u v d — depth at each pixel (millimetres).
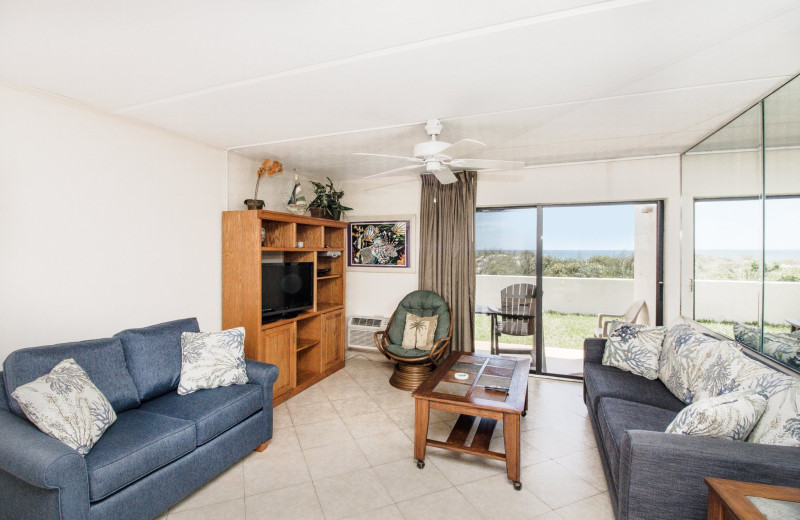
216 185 3438
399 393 3768
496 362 3203
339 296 4648
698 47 1719
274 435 2904
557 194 4055
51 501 1531
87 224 2488
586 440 2840
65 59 1840
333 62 1865
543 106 2447
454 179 3264
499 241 4395
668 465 1518
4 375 1890
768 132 2230
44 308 2287
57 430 1681
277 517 2002
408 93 2242
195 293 3234
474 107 2459
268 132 3012
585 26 1554
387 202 4824
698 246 3250
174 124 2828
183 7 1416
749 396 1658
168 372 2520
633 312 3912
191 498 2154
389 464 2518
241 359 2697
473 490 2246
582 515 2025
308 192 4695
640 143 3314
